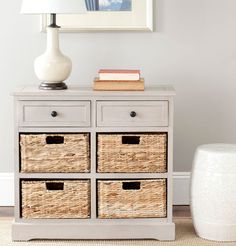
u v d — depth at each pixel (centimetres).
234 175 369
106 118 373
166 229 377
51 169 376
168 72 427
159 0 421
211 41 424
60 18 419
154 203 377
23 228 377
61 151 375
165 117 373
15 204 378
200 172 375
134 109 372
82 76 426
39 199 376
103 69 413
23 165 375
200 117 430
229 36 424
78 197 377
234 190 370
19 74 427
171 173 377
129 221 378
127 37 424
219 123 430
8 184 432
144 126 374
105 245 371
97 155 377
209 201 372
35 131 374
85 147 375
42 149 375
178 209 428
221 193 370
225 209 371
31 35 424
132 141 392
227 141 431
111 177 376
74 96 371
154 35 423
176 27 423
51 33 379
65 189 376
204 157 374
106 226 378
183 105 429
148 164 376
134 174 376
